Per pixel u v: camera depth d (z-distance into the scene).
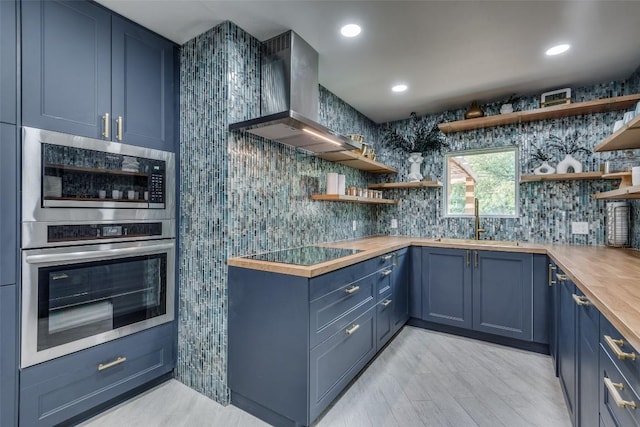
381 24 1.97
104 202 1.78
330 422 1.75
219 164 1.97
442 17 1.89
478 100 3.25
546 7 1.79
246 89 2.07
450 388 2.08
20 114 1.47
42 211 1.54
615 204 2.66
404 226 3.89
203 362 2.04
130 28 1.92
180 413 1.85
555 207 3.03
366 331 2.24
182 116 2.19
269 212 2.26
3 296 1.43
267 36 2.13
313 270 1.63
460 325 2.91
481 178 3.46
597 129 2.86
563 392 1.95
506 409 1.86
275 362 1.73
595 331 1.20
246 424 1.75
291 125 1.88
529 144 3.15
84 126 1.70
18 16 1.47
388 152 4.02
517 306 2.65
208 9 1.82
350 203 3.50
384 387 2.09
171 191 2.15
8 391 1.45
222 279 1.95
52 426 1.60
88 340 1.73
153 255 2.05
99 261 1.77
